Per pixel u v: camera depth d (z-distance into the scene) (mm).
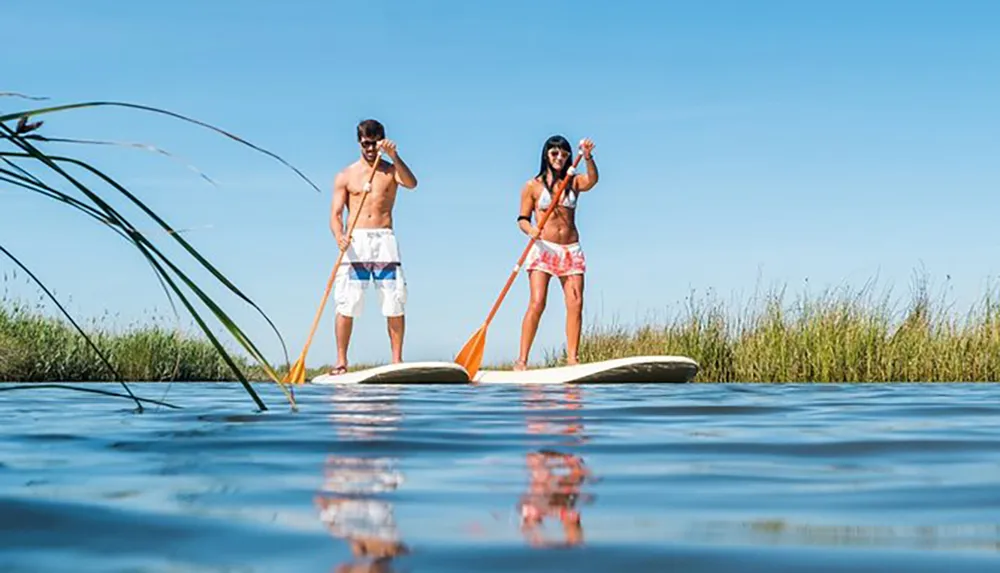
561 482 1619
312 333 8047
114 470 1750
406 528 1208
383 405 3818
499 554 1057
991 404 3896
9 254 2188
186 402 3996
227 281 2219
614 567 1000
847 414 3264
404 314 8078
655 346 10242
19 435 2404
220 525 1222
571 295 8070
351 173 8023
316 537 1147
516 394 4906
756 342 9516
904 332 9289
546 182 8016
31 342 10234
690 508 1364
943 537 1155
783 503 1411
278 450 2086
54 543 1113
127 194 2045
